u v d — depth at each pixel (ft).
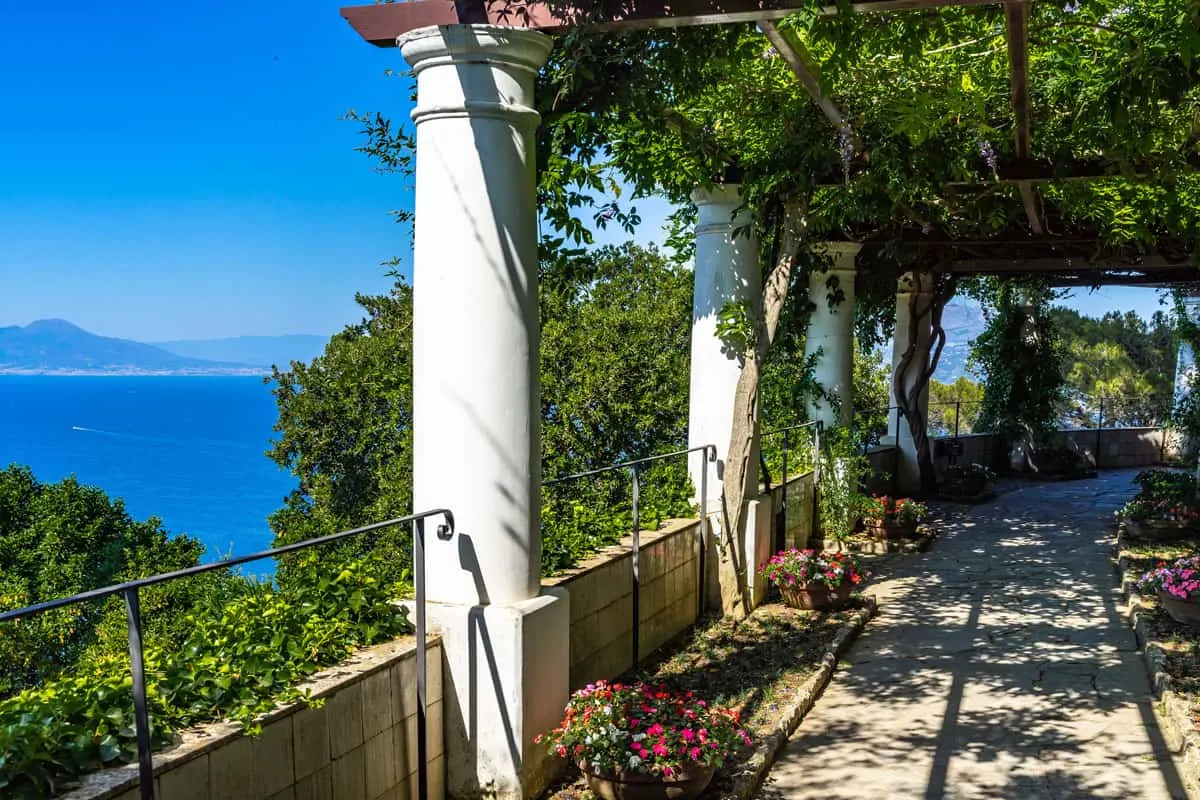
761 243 22.04
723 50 13.35
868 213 21.53
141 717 7.18
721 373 21.59
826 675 17.16
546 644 11.64
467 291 11.16
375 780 10.17
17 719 7.58
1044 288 45.47
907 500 31.01
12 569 55.67
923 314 39.17
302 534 49.88
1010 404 47.34
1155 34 13.41
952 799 12.40
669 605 18.79
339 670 9.98
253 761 8.52
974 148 19.52
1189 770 12.90
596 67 12.73
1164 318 95.61
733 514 20.45
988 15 14.21
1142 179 19.25
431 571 11.49
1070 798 12.39
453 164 11.12
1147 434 55.26
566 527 16.49
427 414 11.42
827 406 31.65
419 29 10.97
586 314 49.16
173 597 32.96
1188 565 20.10
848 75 16.78
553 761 12.04
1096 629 20.45
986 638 19.88
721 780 12.44
